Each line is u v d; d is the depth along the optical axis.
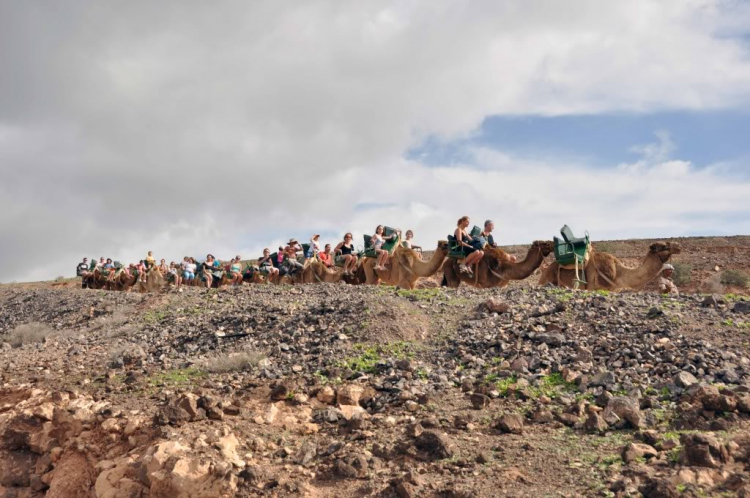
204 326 13.56
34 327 17.78
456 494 5.47
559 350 8.96
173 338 12.98
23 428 9.02
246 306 14.98
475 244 17.42
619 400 6.75
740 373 7.62
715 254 31.89
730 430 6.08
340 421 7.43
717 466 5.35
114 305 19.34
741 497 4.80
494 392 7.75
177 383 9.48
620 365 8.24
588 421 6.59
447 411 7.43
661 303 10.76
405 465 6.24
